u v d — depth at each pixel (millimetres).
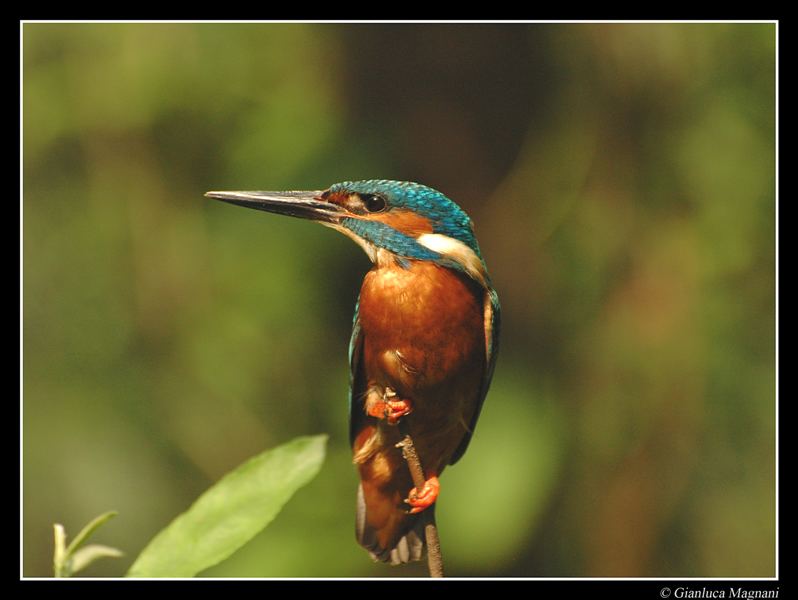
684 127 10852
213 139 11078
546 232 11156
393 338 6898
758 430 10578
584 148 11102
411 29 11352
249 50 11109
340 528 10641
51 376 10961
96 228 11078
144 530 10773
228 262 11094
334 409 11070
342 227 7129
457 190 11312
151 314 11094
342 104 11344
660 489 10609
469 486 10258
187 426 11062
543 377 10883
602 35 10969
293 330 11086
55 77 10859
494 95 11359
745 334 10672
